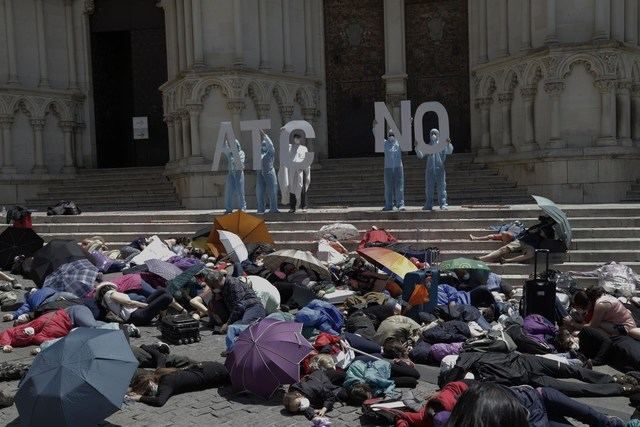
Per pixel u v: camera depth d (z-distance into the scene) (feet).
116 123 86.74
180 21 71.10
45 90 78.48
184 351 28.76
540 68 61.11
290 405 21.48
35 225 55.83
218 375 24.17
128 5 83.71
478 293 33.58
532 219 46.01
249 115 68.64
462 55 75.56
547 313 29.68
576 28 60.08
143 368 25.79
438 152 48.98
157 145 86.63
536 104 62.34
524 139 63.21
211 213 55.31
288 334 23.02
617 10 60.70
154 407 22.34
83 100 82.94
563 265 40.06
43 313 31.60
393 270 35.29
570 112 59.88
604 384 23.08
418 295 31.01
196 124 67.46
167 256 44.04
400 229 47.91
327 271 38.09
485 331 27.91
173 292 34.35
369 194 65.82
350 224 47.88
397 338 27.50
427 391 23.30
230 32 67.72
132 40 85.40
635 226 43.83
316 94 76.38
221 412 21.79
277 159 71.61
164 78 85.10
